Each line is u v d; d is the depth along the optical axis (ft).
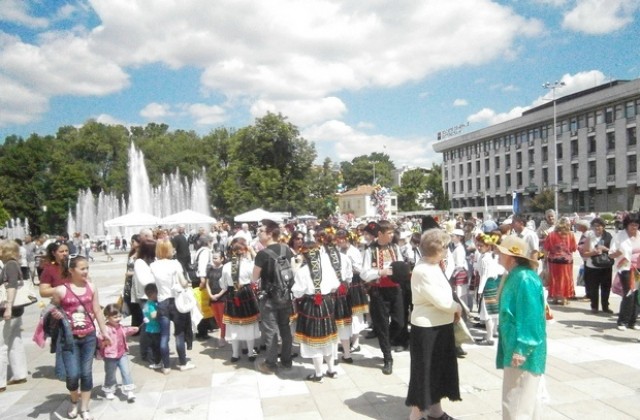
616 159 171.22
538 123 211.00
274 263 20.59
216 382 19.66
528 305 11.72
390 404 16.60
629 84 161.48
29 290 21.09
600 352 21.25
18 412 17.21
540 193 184.65
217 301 25.09
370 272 19.43
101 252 119.34
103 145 215.92
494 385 17.80
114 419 16.30
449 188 287.69
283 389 18.48
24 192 207.62
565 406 15.53
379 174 393.91
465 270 27.12
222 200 195.11
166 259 21.45
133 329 18.78
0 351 19.48
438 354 13.99
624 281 25.38
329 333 18.99
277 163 175.42
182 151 226.17
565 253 31.68
